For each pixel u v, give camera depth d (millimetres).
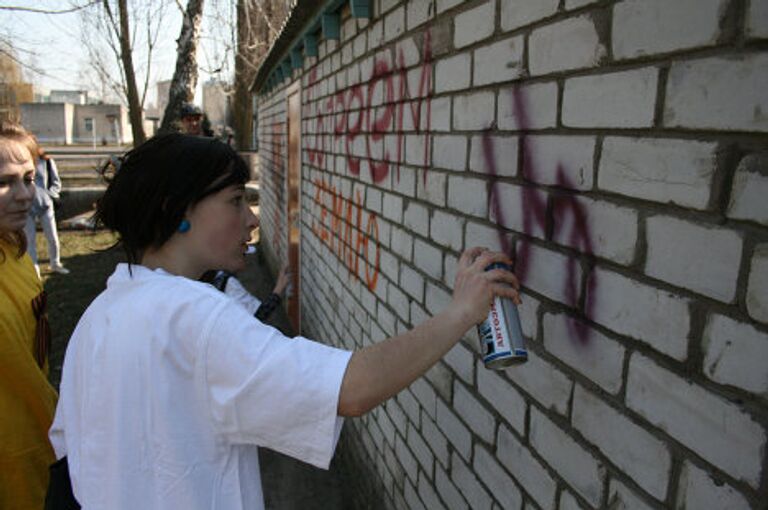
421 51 2295
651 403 1165
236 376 1080
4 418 1832
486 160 1812
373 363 1088
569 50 1382
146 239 1245
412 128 2420
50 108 50469
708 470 1031
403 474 2678
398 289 2658
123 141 51688
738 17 947
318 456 1088
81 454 1183
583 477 1388
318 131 4520
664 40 1096
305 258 5285
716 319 1011
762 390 930
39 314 2062
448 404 2172
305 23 4309
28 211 2061
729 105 968
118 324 1156
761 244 927
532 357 1599
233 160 1271
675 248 1096
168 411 1105
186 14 8680
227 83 15258
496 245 1766
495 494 1822
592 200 1323
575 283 1397
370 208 3080
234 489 1160
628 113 1198
